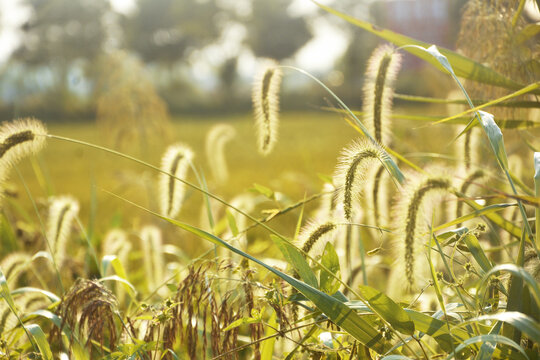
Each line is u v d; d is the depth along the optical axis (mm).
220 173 1103
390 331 662
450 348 658
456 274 774
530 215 795
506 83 780
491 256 869
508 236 803
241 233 779
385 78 752
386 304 658
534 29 795
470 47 825
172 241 1216
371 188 768
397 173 669
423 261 684
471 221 754
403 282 634
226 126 1096
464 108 837
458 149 799
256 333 711
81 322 697
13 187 1116
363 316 690
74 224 1100
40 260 1003
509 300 644
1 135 729
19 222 1133
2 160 729
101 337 713
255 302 697
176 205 831
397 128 1280
